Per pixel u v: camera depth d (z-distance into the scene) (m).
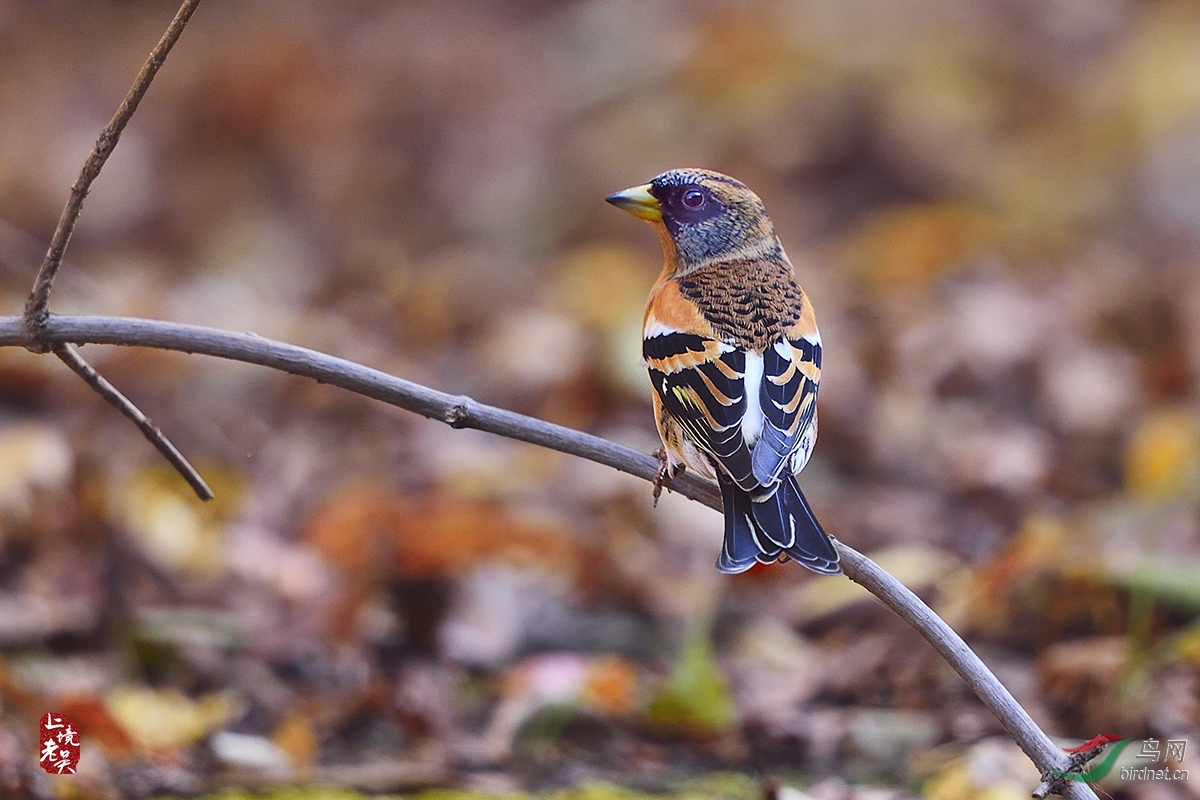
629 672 8.84
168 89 22.23
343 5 24.47
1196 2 21.89
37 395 12.14
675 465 6.97
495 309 16.23
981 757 7.80
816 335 7.27
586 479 11.98
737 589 10.61
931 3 21.66
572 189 19.95
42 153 20.66
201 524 10.70
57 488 10.38
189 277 17.64
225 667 9.20
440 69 22.39
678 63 21.27
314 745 8.33
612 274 17.17
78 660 9.25
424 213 20.27
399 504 10.34
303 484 11.79
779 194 19.36
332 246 19.42
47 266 6.00
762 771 8.19
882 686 9.06
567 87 21.75
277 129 21.45
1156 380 14.15
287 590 9.80
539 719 8.54
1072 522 11.22
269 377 13.21
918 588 10.25
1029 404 13.76
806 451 6.86
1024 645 9.57
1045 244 18.39
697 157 19.89
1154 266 17.30
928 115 19.94
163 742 8.09
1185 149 19.81
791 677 9.32
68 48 23.38
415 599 9.75
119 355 12.65
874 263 17.25
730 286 7.42
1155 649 8.88
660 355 7.12
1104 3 22.23
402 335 15.66
